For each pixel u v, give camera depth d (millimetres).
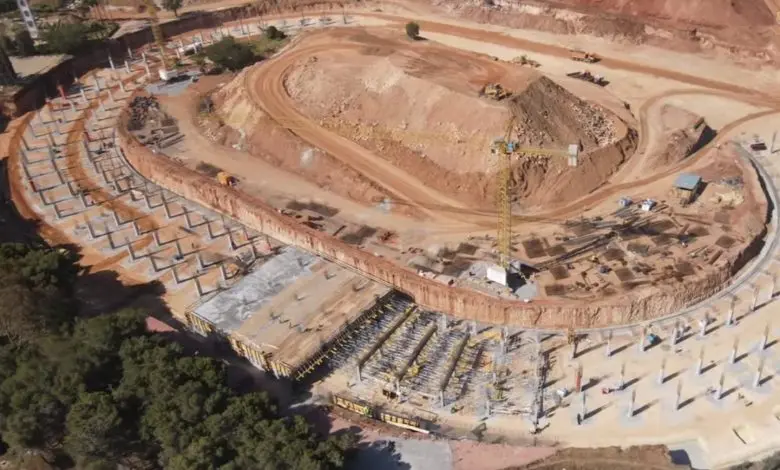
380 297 74438
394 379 66875
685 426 61156
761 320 70750
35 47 140625
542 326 72312
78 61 139375
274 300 75500
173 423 58000
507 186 81625
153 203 97688
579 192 87438
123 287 82125
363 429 62875
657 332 70625
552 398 64625
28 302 69500
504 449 59406
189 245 88438
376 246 81812
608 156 91750
